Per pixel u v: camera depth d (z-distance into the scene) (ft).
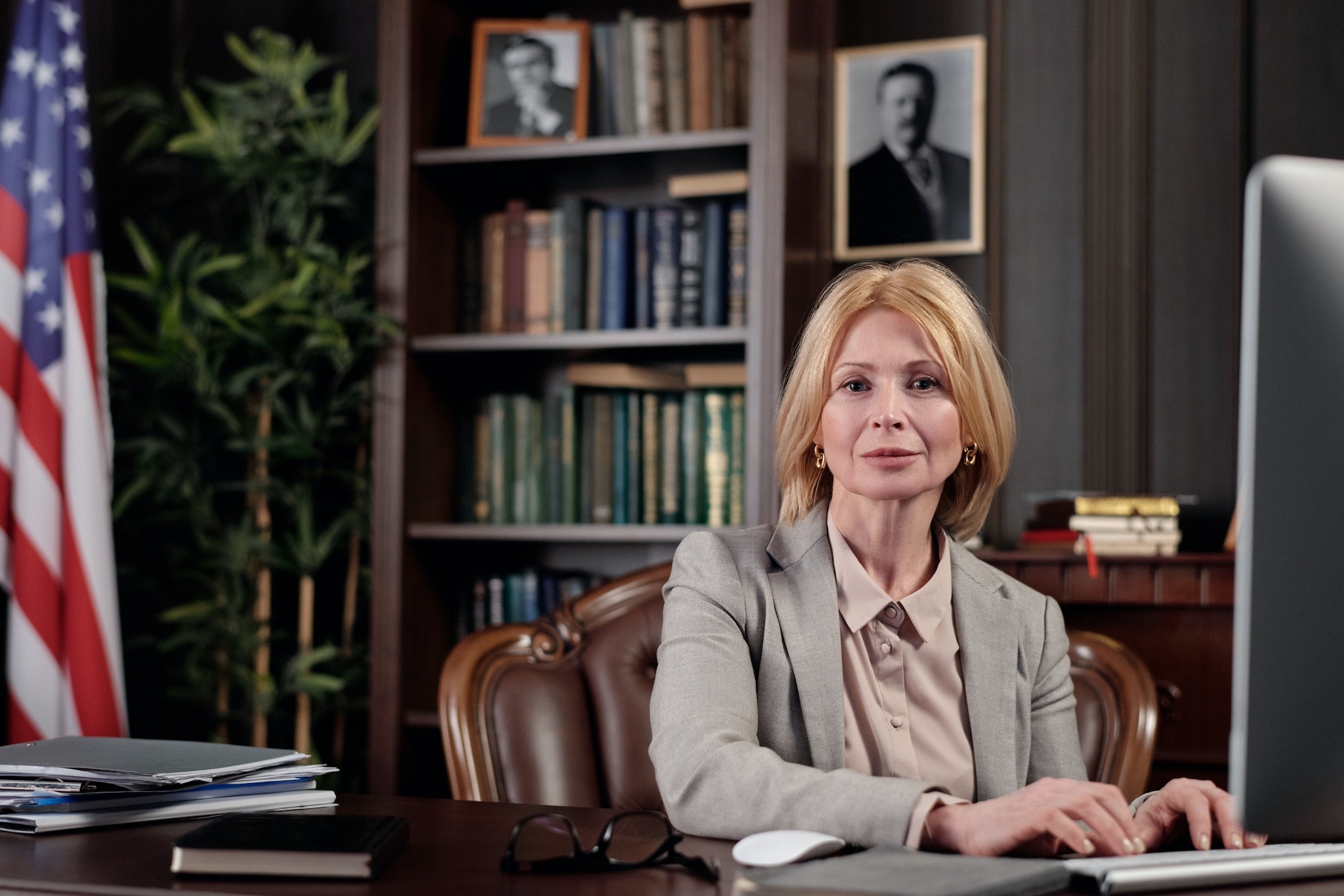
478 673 5.96
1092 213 9.53
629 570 10.11
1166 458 9.30
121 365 11.12
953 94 9.82
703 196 9.78
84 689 9.16
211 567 10.54
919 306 4.22
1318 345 2.69
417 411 9.61
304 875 2.98
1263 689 2.70
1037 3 9.75
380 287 9.49
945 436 4.21
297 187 10.23
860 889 2.61
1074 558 8.02
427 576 9.72
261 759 4.08
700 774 3.64
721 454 9.31
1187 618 8.01
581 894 2.85
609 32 9.68
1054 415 9.53
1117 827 3.08
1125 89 9.52
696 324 9.32
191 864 3.00
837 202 10.00
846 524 4.50
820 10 9.86
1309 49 9.16
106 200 11.32
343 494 10.84
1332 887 2.90
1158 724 8.01
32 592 9.13
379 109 9.58
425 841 3.45
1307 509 2.69
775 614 4.42
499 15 10.43
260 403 10.41
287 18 11.30
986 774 4.33
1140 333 9.39
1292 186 2.68
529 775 5.74
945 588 4.50
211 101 11.32
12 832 3.55
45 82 9.62
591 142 9.30
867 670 4.43
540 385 10.25
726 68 9.37
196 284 11.02
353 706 10.11
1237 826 3.37
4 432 9.30
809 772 3.48
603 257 9.60
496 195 10.37
